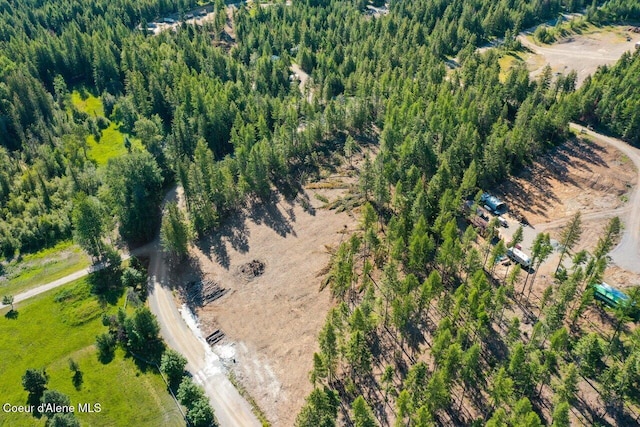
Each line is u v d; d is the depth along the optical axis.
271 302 92.81
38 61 180.75
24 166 136.38
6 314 92.00
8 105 153.00
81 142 143.62
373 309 85.62
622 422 68.00
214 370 80.50
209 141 139.75
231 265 101.88
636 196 112.50
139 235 109.88
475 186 114.75
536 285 90.31
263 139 125.00
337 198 119.19
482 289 79.69
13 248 109.25
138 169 117.88
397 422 63.16
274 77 171.75
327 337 71.75
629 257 95.88
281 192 122.62
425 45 193.62
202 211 109.81
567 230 89.69
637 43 198.12
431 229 94.06
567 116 128.75
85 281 98.81
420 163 117.25
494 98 135.75
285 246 106.12
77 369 81.06
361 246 103.44
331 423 65.62
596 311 84.31
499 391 64.12
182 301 94.31
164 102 160.50
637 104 126.38
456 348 66.31
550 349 71.19
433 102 135.62
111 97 171.25
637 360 68.12
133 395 76.62
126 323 82.75
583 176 119.31
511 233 103.75
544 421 68.00
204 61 181.00
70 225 113.75
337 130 145.00
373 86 151.38
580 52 198.75
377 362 78.94
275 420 72.88
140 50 184.88
